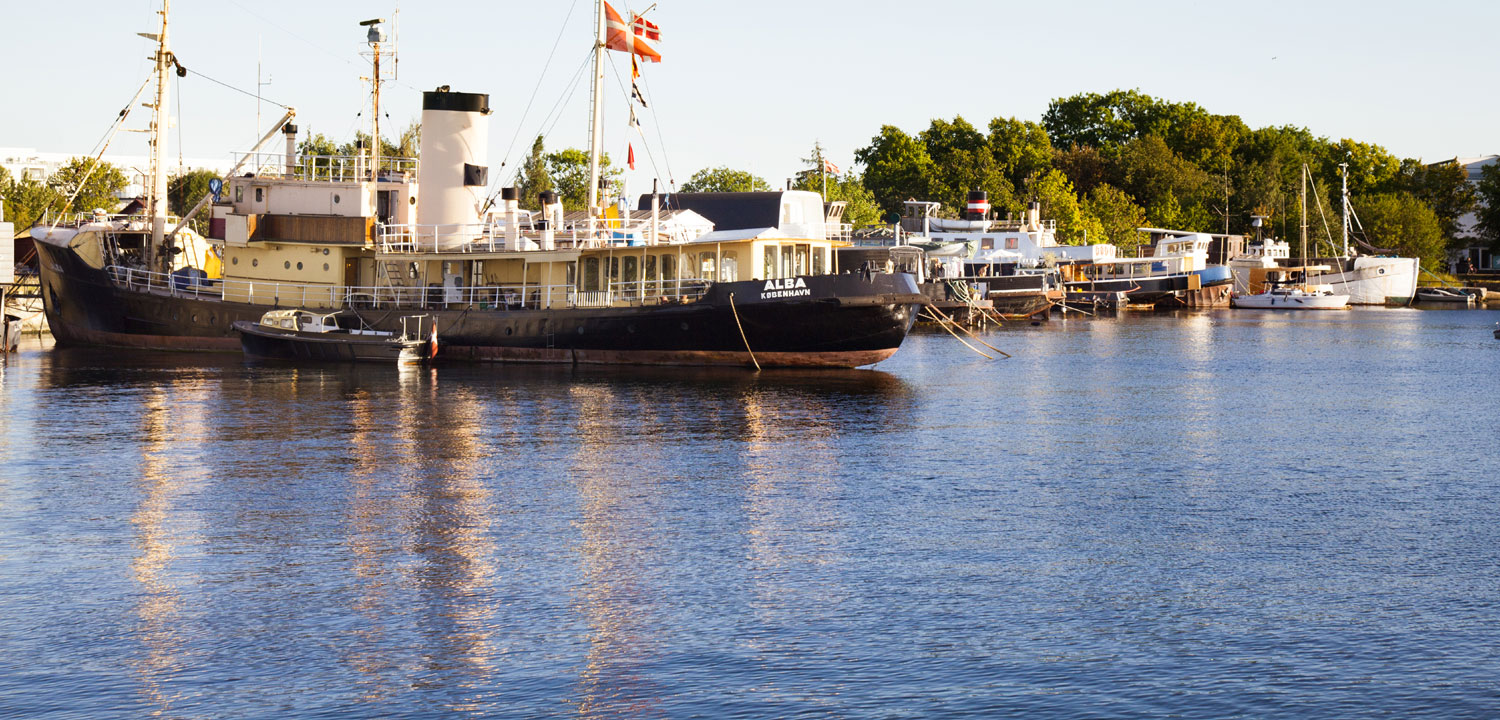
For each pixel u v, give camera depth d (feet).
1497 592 62.90
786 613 59.52
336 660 53.67
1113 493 88.33
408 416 126.52
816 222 255.70
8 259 208.85
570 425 120.16
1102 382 167.94
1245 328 303.27
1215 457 104.68
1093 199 517.96
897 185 509.76
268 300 194.90
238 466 97.81
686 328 171.94
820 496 86.63
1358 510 82.84
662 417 126.11
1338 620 58.44
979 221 382.42
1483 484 92.53
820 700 49.26
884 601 61.36
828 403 138.41
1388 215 508.12
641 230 188.85
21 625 58.08
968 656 53.83
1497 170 521.24
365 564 68.23
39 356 194.18
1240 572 66.74
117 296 202.49
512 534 75.15
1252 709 48.24
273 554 70.38
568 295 181.47
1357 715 47.67
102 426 119.14
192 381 158.92
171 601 61.72
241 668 52.80
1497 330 267.39
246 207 192.85
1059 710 48.21
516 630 57.31
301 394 145.28
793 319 166.91
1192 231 530.27
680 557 69.72
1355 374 183.01
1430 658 53.42
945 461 101.45
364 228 188.55
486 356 184.55
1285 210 531.50
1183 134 585.22
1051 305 366.84
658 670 52.44
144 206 219.82
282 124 195.93
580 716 47.91
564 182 423.64
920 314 275.80
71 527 76.89
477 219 190.60
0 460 100.32
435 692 50.26
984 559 69.31
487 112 189.98
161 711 48.49
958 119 549.13
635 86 187.93
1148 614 59.31
